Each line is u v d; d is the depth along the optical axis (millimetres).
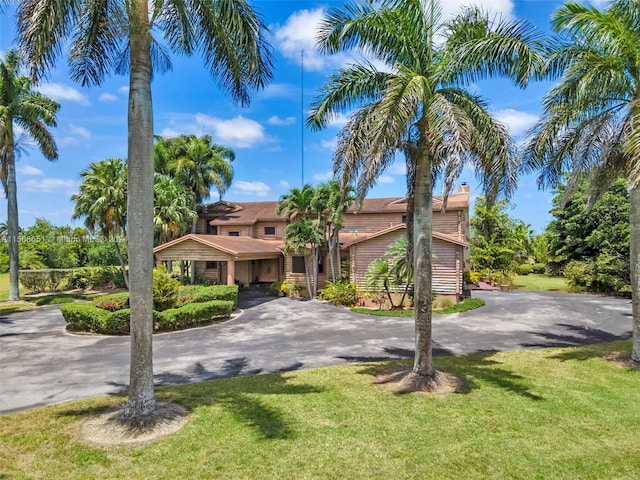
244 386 8172
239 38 6945
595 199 11258
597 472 4992
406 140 8953
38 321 16438
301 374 9062
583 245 28672
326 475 4895
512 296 22859
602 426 6297
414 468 5059
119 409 6863
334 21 8289
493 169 8023
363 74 8633
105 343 12484
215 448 5535
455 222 24000
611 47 9461
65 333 13984
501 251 30766
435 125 7262
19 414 6770
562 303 19750
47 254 32781
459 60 7906
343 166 8430
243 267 29000
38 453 5422
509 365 9664
